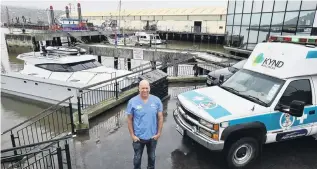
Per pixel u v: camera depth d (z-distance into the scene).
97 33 46.62
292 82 4.83
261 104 4.83
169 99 9.62
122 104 8.95
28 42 38.84
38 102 13.56
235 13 22.97
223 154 5.00
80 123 6.79
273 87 4.93
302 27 16.92
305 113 5.01
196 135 4.82
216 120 4.43
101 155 5.59
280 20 18.52
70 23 51.72
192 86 11.80
